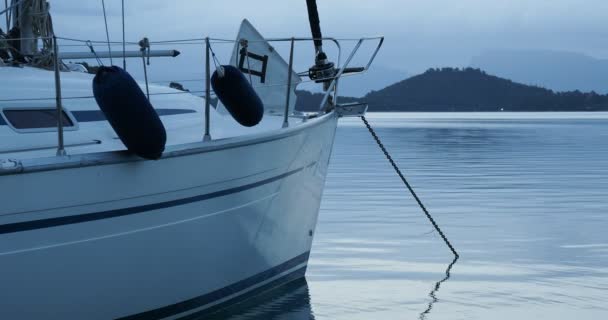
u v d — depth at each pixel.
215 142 5.58
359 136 41.94
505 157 25.25
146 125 4.75
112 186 4.85
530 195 14.84
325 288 7.49
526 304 6.99
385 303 7.00
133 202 5.00
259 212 6.37
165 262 5.38
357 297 7.20
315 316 6.55
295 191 7.05
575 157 25.30
